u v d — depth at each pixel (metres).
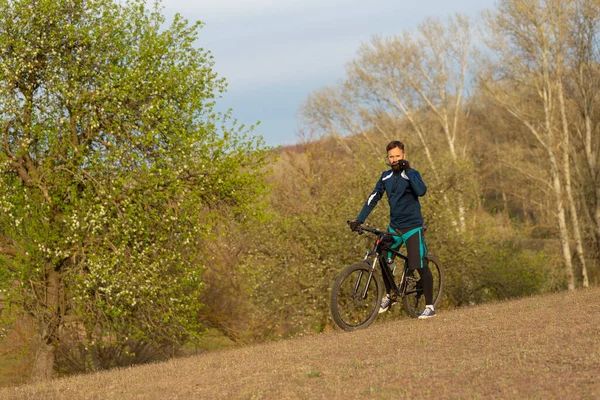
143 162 13.91
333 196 19.81
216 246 17.72
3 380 17.45
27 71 13.85
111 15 14.77
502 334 5.19
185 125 14.88
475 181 21.91
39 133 13.42
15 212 13.52
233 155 15.27
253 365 5.04
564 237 32.25
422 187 6.66
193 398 4.05
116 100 13.71
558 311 6.11
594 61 33.12
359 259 18.33
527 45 33.44
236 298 21.94
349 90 40.69
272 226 18.33
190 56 15.44
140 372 5.57
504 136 43.97
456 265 20.56
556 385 3.43
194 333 15.41
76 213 13.48
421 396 3.48
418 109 40.72
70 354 18.88
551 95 33.97
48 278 14.37
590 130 34.00
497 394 3.37
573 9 32.62
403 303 7.25
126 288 13.66
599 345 4.32
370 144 22.92
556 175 33.69
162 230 14.50
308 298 18.80
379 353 4.96
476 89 39.66
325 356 5.08
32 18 13.69
